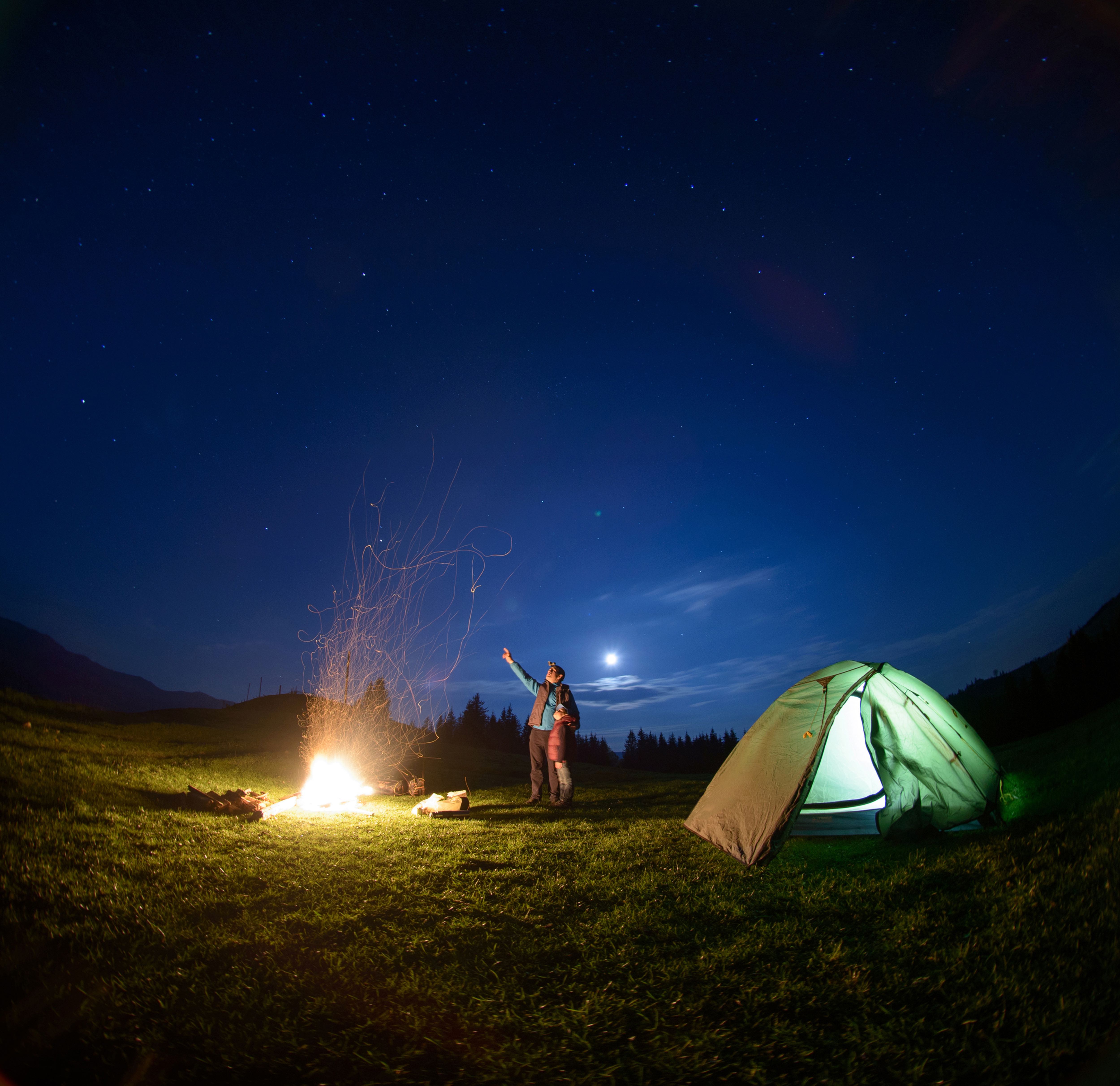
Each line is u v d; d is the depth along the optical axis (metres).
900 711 6.68
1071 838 5.09
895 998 3.34
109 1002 3.19
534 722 10.30
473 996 3.45
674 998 3.45
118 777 8.23
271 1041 3.00
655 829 7.75
